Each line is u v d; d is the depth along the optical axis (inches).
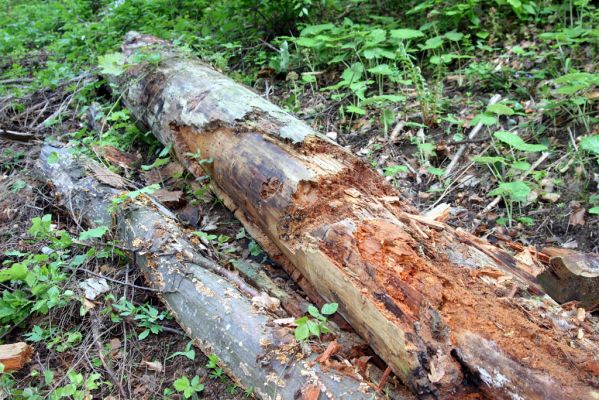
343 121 183.2
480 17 218.2
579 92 169.2
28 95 210.5
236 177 120.0
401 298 86.3
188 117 138.3
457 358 78.9
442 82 196.5
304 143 113.7
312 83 207.0
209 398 94.6
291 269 115.1
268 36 235.3
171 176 154.6
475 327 81.7
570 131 160.2
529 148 138.3
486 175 155.8
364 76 205.5
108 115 174.2
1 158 168.6
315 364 85.3
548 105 163.8
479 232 137.7
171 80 153.4
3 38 273.3
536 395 73.8
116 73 166.2
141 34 198.1
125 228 119.6
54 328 107.0
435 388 78.0
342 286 92.0
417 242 94.7
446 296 85.3
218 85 141.9
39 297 110.0
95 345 103.6
